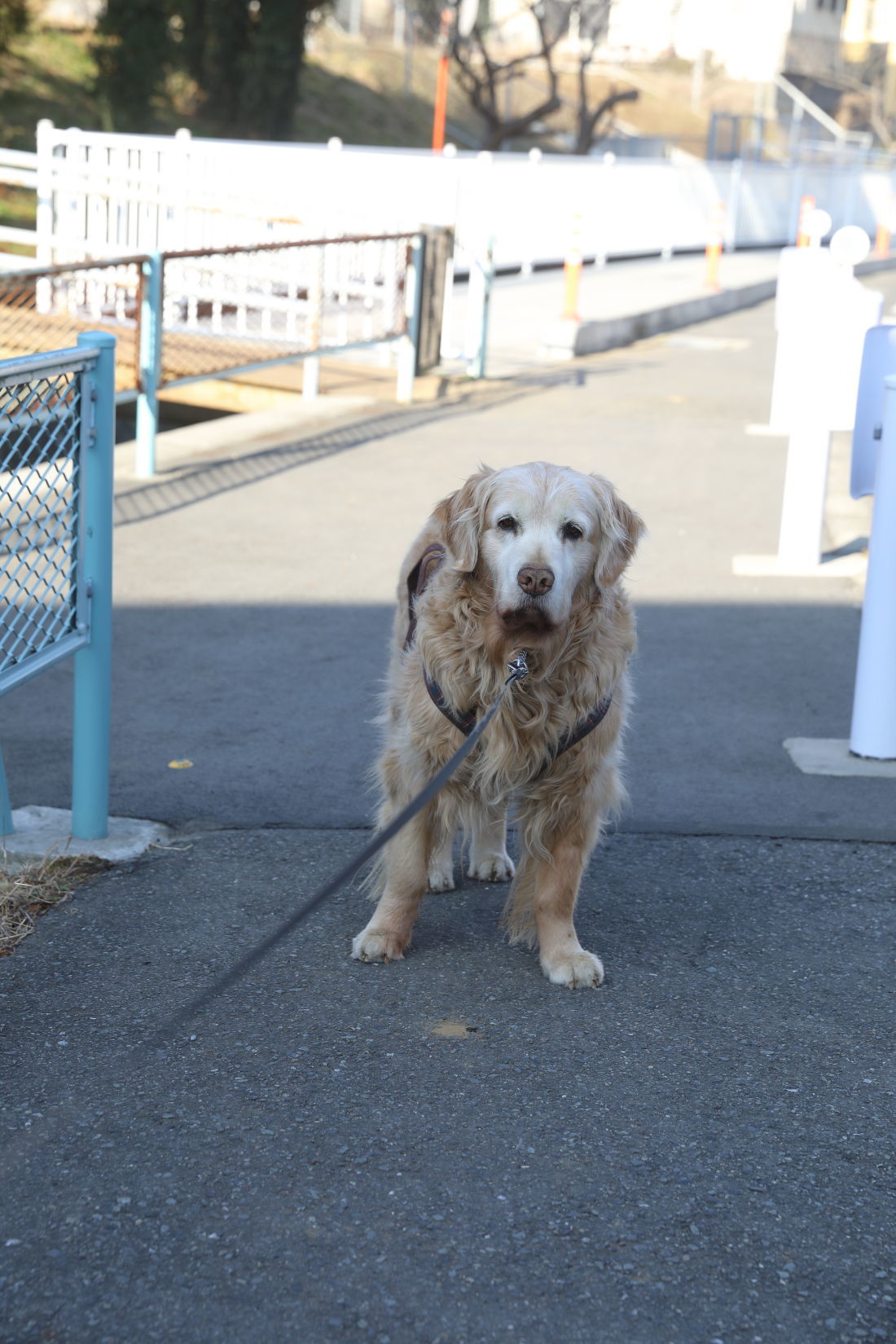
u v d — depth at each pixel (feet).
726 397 44.27
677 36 177.06
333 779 16.38
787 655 21.42
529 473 10.98
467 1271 8.10
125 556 25.61
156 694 19.02
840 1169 9.21
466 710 11.48
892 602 16.62
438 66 141.28
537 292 64.39
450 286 47.55
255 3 101.14
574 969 11.66
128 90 91.40
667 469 34.09
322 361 45.60
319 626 22.22
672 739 17.89
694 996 11.55
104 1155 9.11
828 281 24.59
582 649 11.44
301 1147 9.26
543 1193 8.84
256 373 42.83
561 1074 10.27
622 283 70.28
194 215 43.62
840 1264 8.27
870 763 17.11
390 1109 9.74
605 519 11.23
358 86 130.62
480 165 64.64
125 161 47.26
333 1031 10.80
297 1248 8.25
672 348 55.11
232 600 23.32
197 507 29.17
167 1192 8.74
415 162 61.05
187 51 100.63
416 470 32.96
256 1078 10.09
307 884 13.56
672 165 85.10
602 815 12.20
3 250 62.85
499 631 11.03
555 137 137.18
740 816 15.52
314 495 30.48
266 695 19.16
